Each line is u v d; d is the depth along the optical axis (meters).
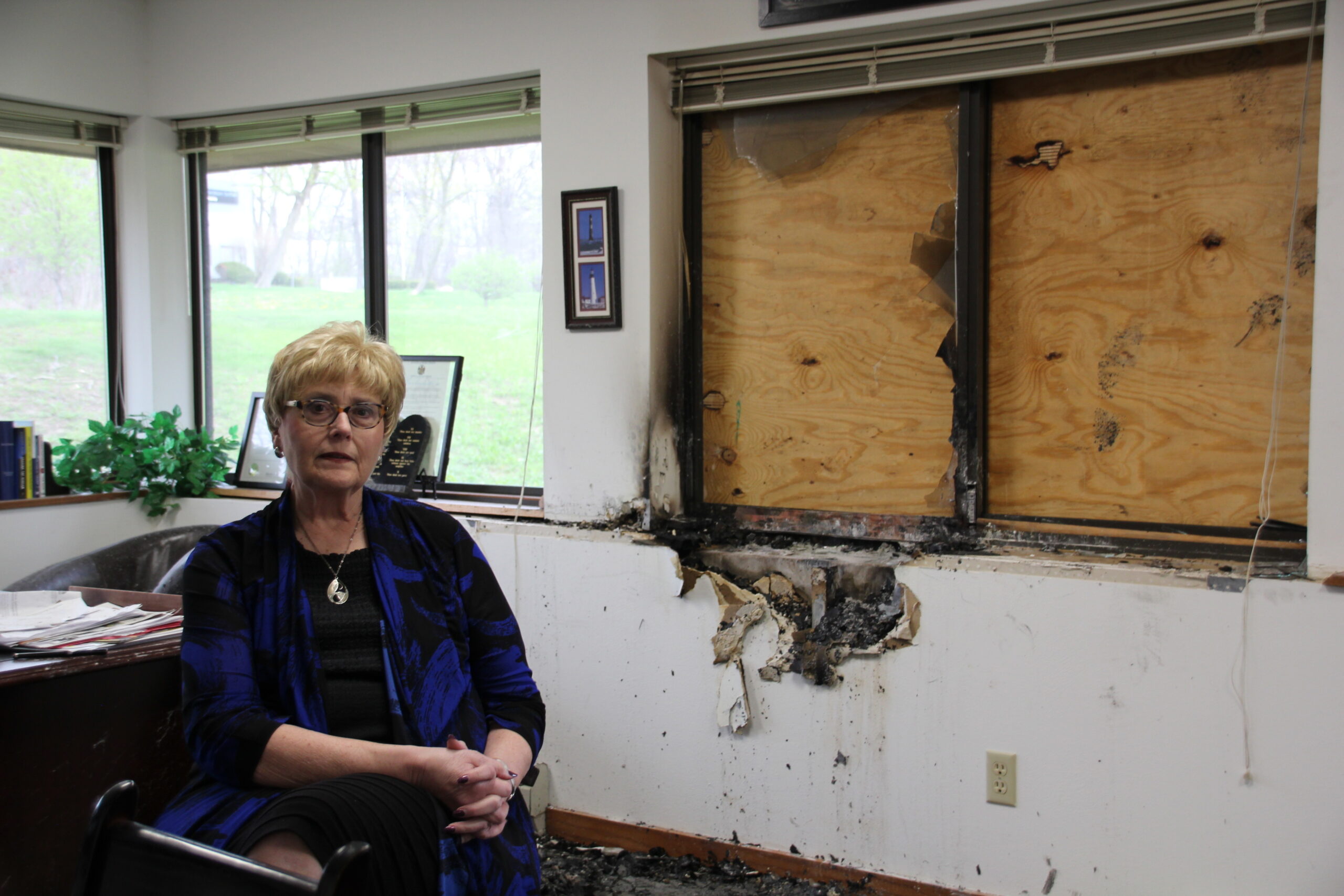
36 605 1.69
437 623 1.51
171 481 3.10
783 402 2.40
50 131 3.02
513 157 2.75
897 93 2.22
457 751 1.31
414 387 2.89
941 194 2.20
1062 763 1.96
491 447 2.84
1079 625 1.93
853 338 2.31
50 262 3.12
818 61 2.23
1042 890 1.99
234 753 1.30
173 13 3.05
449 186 2.85
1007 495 2.20
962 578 2.03
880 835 2.14
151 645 1.51
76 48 2.99
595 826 2.43
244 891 0.90
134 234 3.18
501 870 1.31
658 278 2.39
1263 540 1.93
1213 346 1.98
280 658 1.41
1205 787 1.85
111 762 1.49
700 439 2.49
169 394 3.25
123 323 3.24
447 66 2.63
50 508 2.93
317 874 1.11
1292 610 1.78
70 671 1.41
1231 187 1.95
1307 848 1.79
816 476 2.38
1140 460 2.06
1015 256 2.15
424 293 2.92
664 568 2.34
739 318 2.44
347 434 1.45
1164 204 2.01
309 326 3.12
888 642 2.11
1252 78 1.92
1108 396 2.08
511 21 2.52
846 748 2.17
